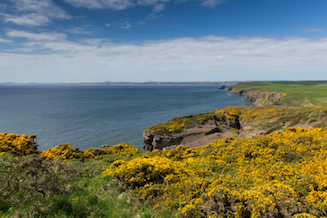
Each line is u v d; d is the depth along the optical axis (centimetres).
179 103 13275
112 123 6831
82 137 5088
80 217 523
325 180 563
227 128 3866
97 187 747
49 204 520
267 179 740
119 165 930
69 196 608
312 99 11269
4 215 455
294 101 12188
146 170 809
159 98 17538
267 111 4516
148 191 693
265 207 478
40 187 552
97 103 13275
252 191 559
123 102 13938
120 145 1894
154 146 3434
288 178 689
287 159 1016
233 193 552
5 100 15250
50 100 15450
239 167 984
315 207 491
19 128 5841
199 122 4028
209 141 3033
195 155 1505
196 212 530
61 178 709
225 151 1340
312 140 1174
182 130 3631
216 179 745
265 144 1271
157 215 564
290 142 1230
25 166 579
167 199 627
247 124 4141
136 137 5181
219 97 18912
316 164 733
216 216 500
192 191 660
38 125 6306
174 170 847
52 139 4844
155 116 8262
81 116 8100
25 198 512
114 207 603
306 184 594
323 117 2161
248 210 503
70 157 1357
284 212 466
